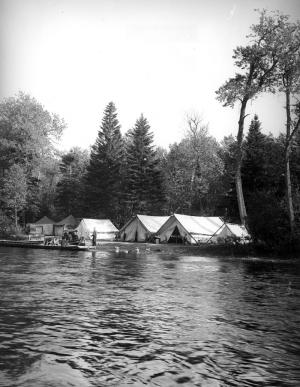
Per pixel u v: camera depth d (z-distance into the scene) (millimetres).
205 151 86188
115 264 31812
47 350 9539
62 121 88062
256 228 42938
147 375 8164
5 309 13781
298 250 40938
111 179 87562
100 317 12969
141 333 11164
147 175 83875
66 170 106625
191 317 13266
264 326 12219
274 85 49781
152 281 22094
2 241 59906
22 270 26219
